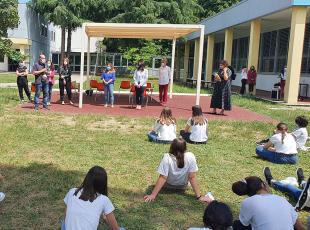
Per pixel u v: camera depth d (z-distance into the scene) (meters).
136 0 40.72
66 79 15.66
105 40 45.25
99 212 3.98
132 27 14.55
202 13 48.41
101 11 46.00
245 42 32.94
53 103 16.02
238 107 17.58
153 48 42.19
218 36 34.97
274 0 20.19
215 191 6.48
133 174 7.10
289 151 8.16
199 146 9.41
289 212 4.01
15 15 31.25
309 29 22.86
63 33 46.03
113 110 14.73
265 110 16.69
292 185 6.34
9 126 10.71
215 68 41.06
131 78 36.69
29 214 5.24
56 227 4.93
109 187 6.36
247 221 4.08
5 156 7.86
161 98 17.86
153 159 8.08
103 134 10.25
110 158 8.05
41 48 53.25
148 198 5.87
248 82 23.69
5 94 18.45
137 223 5.14
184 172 6.00
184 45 43.78
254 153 9.02
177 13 41.84
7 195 5.83
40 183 6.33
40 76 13.85
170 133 9.41
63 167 7.27
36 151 8.35
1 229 4.81
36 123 11.39
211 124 12.45
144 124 11.91
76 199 3.99
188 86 31.42
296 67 18.91
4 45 31.36
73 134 10.12
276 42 27.25
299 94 23.17
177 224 5.18
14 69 48.41
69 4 44.47
